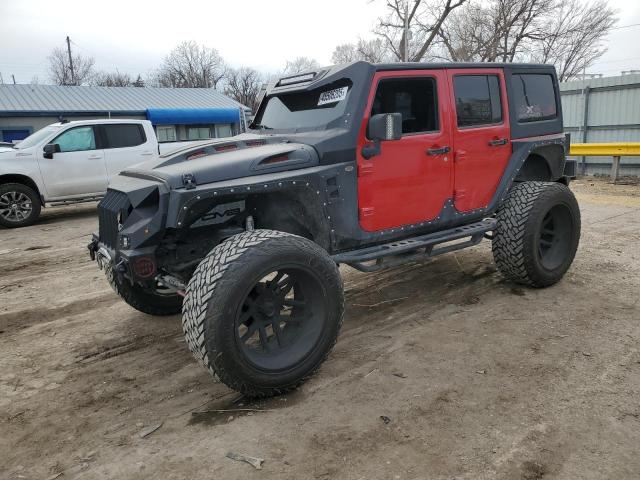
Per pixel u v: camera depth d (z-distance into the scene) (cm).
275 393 322
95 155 1031
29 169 971
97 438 291
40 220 1053
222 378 298
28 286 584
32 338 438
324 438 279
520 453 260
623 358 354
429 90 420
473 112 451
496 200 472
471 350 376
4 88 2712
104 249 365
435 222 434
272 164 342
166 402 328
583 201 993
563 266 500
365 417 297
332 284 329
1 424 308
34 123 2414
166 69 5922
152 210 325
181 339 425
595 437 270
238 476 253
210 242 374
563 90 1460
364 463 257
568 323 415
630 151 1196
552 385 323
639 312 432
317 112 402
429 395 318
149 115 2448
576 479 240
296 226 386
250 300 316
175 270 361
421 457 260
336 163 369
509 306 457
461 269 571
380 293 511
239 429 292
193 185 314
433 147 418
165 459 269
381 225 400
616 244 655
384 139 361
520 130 489
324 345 331
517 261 475
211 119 2567
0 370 379
